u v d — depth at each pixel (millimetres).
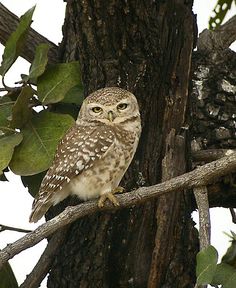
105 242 11555
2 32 12648
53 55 12820
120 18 11258
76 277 11594
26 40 12734
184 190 11641
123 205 10523
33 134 11477
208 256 9867
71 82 11883
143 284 11500
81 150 11359
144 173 11586
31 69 11781
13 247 9891
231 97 12961
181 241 11547
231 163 10562
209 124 12805
